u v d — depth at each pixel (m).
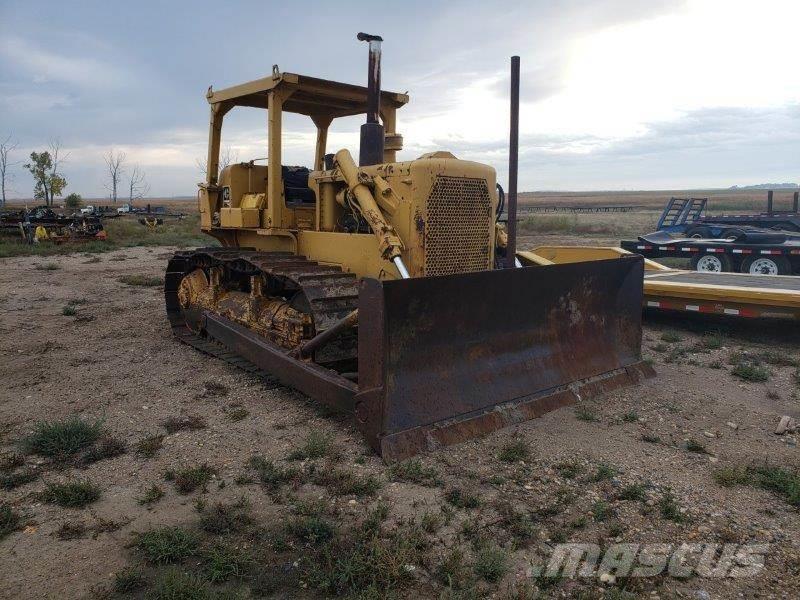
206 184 7.81
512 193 5.66
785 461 4.44
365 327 4.38
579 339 5.81
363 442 4.64
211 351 7.14
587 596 2.93
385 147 6.70
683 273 10.96
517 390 5.13
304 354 5.36
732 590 3.00
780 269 13.27
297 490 3.92
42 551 3.25
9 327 8.70
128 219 36.97
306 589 2.96
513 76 5.50
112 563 3.15
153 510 3.67
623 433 4.90
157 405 5.50
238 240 7.73
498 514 3.66
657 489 3.98
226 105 7.51
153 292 12.09
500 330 5.14
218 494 3.87
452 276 4.59
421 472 4.11
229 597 2.84
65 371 6.54
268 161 6.50
